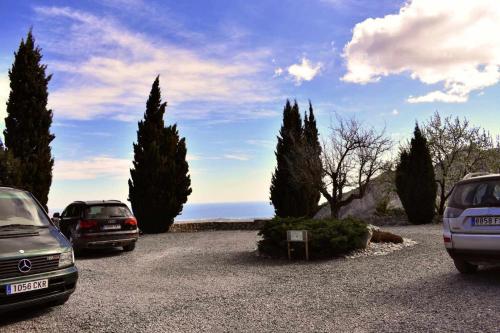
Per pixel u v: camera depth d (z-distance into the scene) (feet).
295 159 68.80
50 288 17.90
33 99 59.57
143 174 67.51
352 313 16.81
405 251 34.71
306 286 22.75
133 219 41.42
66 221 41.63
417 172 66.64
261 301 19.56
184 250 42.27
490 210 20.52
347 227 35.19
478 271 23.89
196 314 17.63
